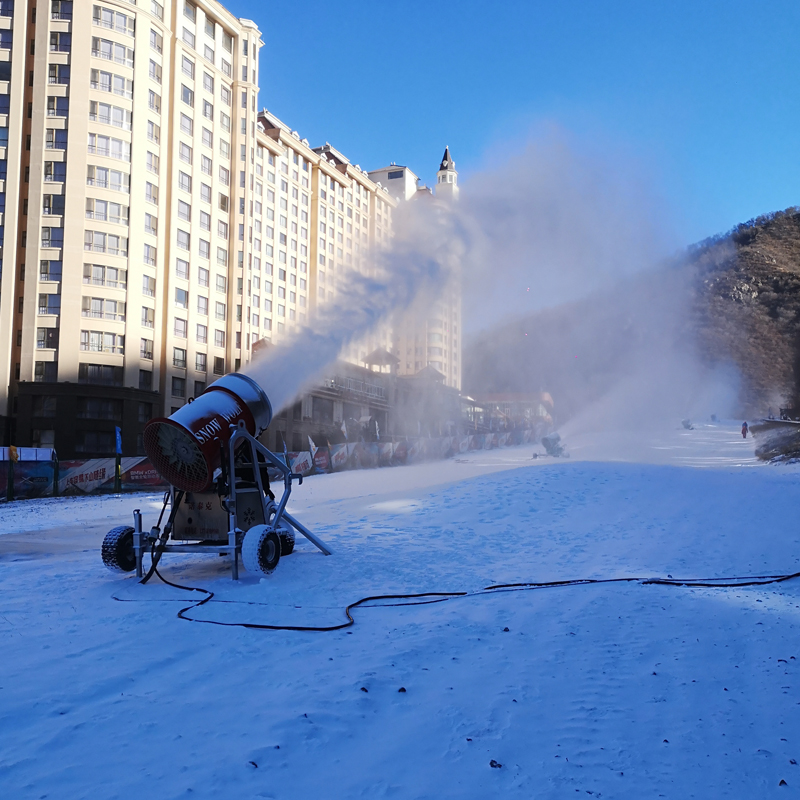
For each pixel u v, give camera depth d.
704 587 8.95
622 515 14.02
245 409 10.14
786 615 7.43
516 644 6.40
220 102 63.38
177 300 57.44
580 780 3.84
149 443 9.72
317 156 78.75
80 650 5.95
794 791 3.78
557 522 13.71
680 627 6.97
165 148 55.97
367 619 7.32
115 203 51.62
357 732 4.39
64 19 50.94
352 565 10.36
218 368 62.59
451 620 7.18
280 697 4.91
